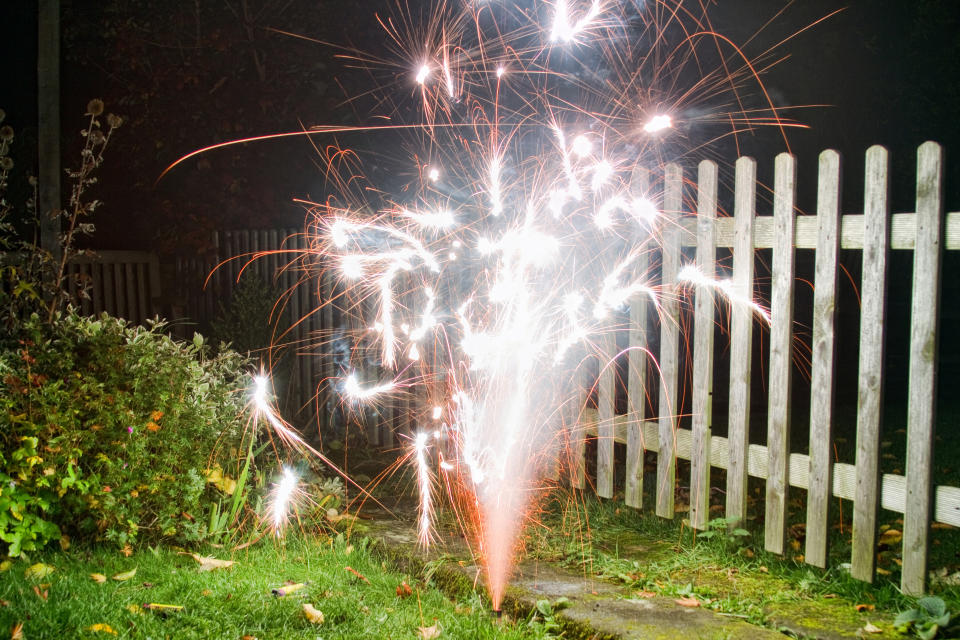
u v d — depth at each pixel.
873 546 3.93
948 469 6.39
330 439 7.52
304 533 4.89
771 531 4.36
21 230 9.91
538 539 4.83
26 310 6.98
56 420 4.34
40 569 3.99
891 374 10.04
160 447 4.69
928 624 3.44
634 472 5.14
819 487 4.12
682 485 6.32
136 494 4.48
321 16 9.34
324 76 9.39
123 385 4.69
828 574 4.16
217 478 4.84
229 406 5.16
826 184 4.05
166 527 4.51
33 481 4.26
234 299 8.05
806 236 4.18
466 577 4.21
